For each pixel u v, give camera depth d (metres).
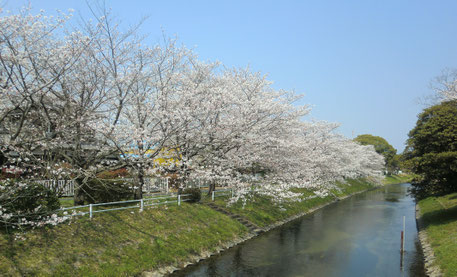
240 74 22.38
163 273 12.78
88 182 14.56
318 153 29.39
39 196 11.38
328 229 23.34
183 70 17.97
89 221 12.98
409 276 14.22
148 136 14.12
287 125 21.73
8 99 11.28
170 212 17.03
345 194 46.72
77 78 12.80
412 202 39.28
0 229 10.41
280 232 21.86
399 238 21.08
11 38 11.12
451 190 21.59
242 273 13.97
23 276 9.31
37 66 11.98
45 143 12.39
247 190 20.44
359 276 14.22
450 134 18.17
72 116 12.62
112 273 11.18
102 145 13.57
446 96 21.44
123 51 13.94
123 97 13.42
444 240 17.02
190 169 17.97
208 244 16.16
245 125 17.92
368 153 64.00
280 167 22.55
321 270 14.84
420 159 19.42
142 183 16.64
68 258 10.79
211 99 16.72
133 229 14.05
